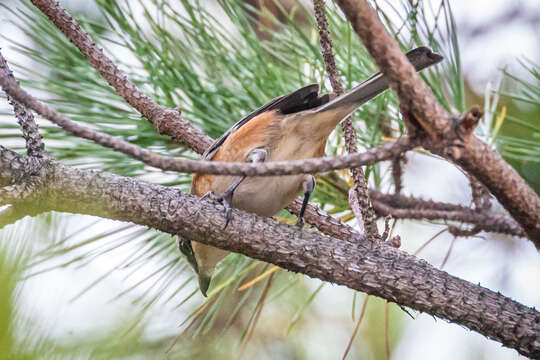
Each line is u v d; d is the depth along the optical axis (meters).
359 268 5.52
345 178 7.39
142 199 5.43
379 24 3.74
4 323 2.84
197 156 7.38
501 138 6.84
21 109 5.15
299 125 6.62
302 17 9.06
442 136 4.06
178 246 7.06
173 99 7.28
